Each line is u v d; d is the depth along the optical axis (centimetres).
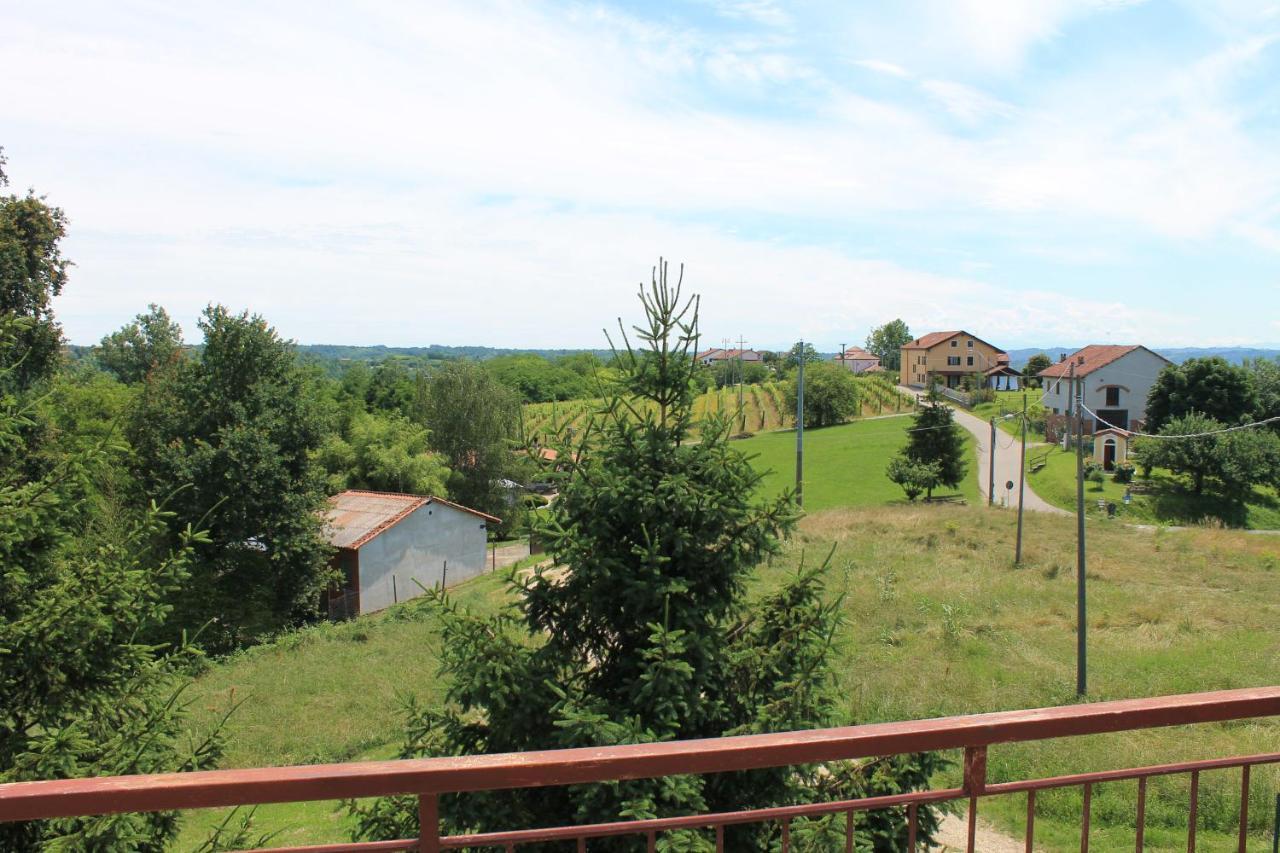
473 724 623
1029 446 5612
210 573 2664
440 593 598
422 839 214
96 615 628
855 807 242
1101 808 953
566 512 614
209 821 1122
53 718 615
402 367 7856
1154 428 5328
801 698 561
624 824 230
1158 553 2548
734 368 11075
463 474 4872
